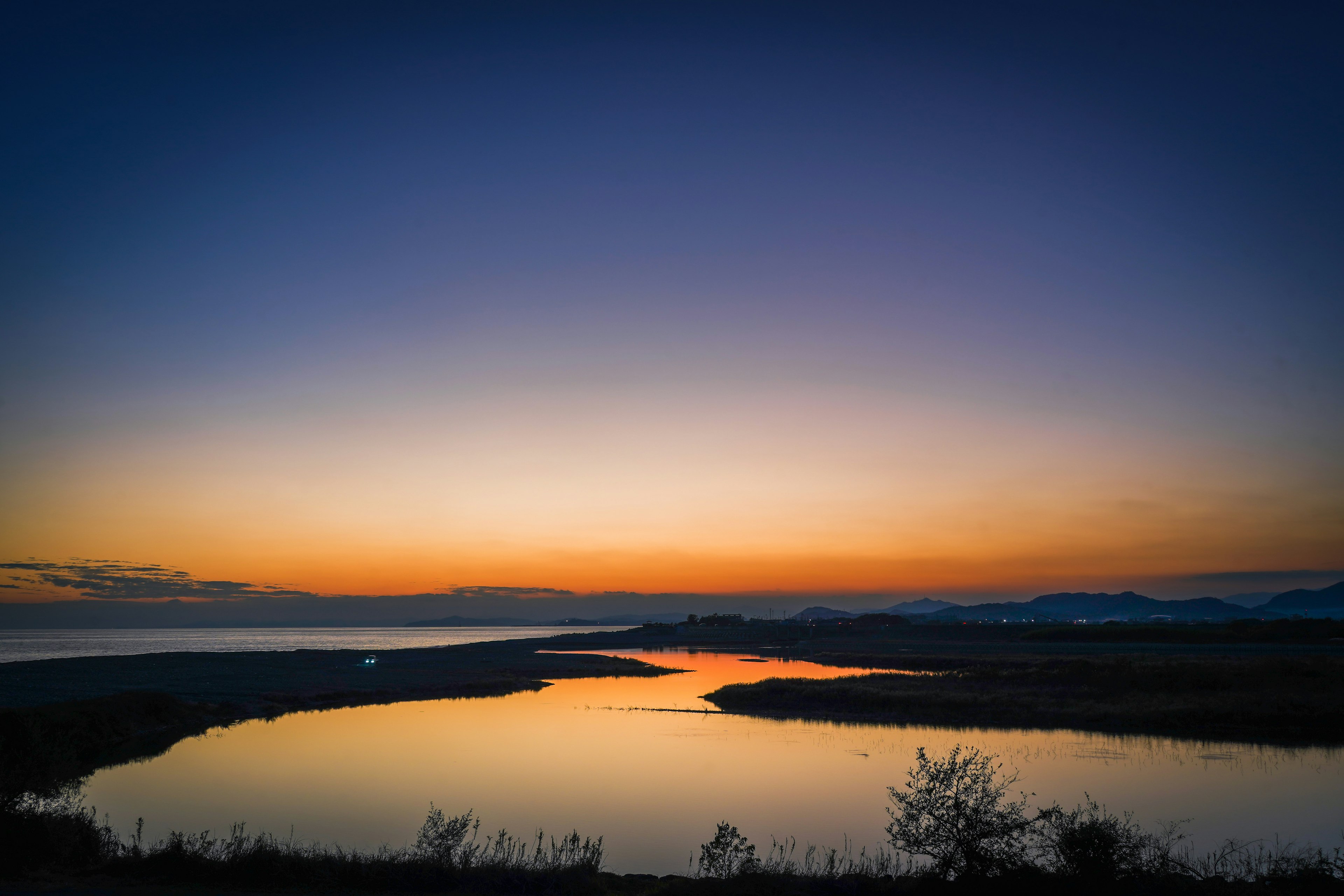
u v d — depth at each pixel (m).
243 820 20.81
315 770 28.31
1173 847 17.66
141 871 13.44
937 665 87.25
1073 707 42.44
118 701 37.69
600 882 13.98
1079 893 12.33
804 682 56.88
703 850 14.55
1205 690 46.69
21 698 45.91
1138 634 134.00
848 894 12.55
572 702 54.09
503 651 145.25
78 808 19.66
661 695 59.69
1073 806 21.86
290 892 12.59
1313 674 46.94
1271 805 22.34
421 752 32.34
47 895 11.73
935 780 13.60
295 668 78.69
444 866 13.65
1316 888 12.45
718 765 29.28
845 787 25.33
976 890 12.59
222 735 37.84
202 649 172.25
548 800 23.50
